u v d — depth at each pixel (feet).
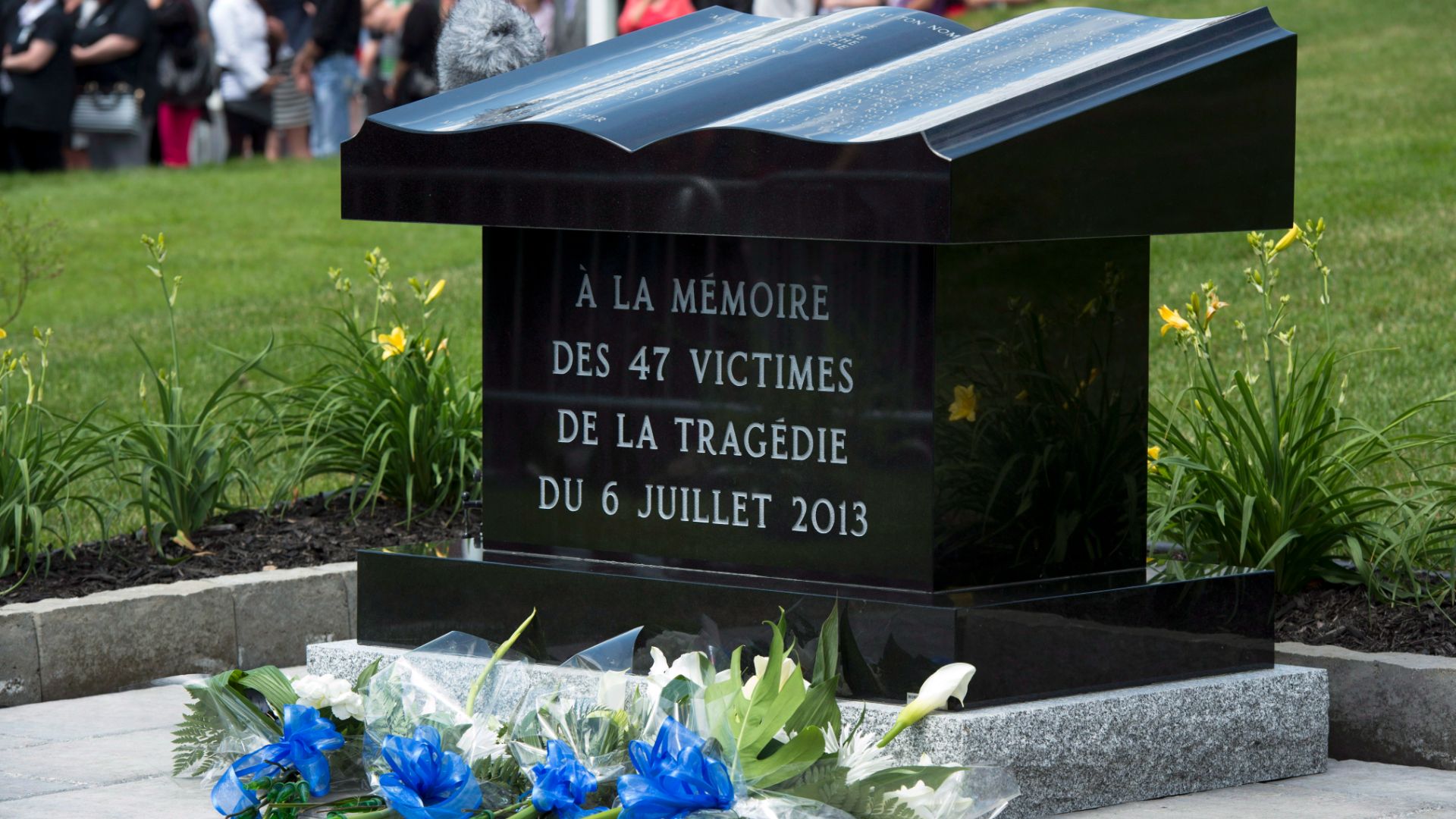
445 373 29.71
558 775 15.26
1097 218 17.17
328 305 49.37
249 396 28.99
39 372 42.47
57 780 19.04
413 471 28.68
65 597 24.14
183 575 25.32
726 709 15.37
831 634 17.46
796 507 18.72
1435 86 67.97
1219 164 18.04
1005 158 16.43
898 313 17.92
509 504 20.66
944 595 17.66
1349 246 47.01
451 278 52.65
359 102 80.43
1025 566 18.52
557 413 20.29
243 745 17.31
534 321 20.38
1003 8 88.53
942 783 15.14
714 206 17.53
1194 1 86.99
